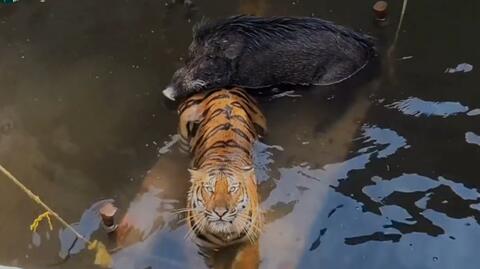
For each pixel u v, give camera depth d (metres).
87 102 8.01
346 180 7.50
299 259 7.13
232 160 7.36
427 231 7.21
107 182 7.56
